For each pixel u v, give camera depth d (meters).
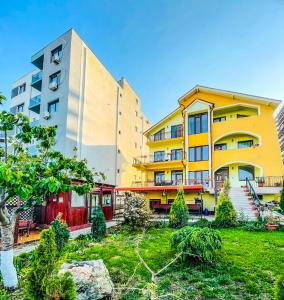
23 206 5.70
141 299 4.49
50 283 3.32
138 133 36.69
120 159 29.58
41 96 23.53
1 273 5.31
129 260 7.06
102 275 4.78
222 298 4.62
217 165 22.31
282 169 19.75
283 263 6.54
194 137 24.06
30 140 6.37
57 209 13.05
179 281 5.50
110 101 28.16
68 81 21.44
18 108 30.23
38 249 3.54
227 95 23.45
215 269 6.10
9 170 3.20
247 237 9.92
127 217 12.47
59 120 21.03
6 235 5.39
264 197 19.06
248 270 6.04
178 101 26.45
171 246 7.45
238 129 21.97
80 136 22.00
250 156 21.05
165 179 25.86
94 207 15.77
